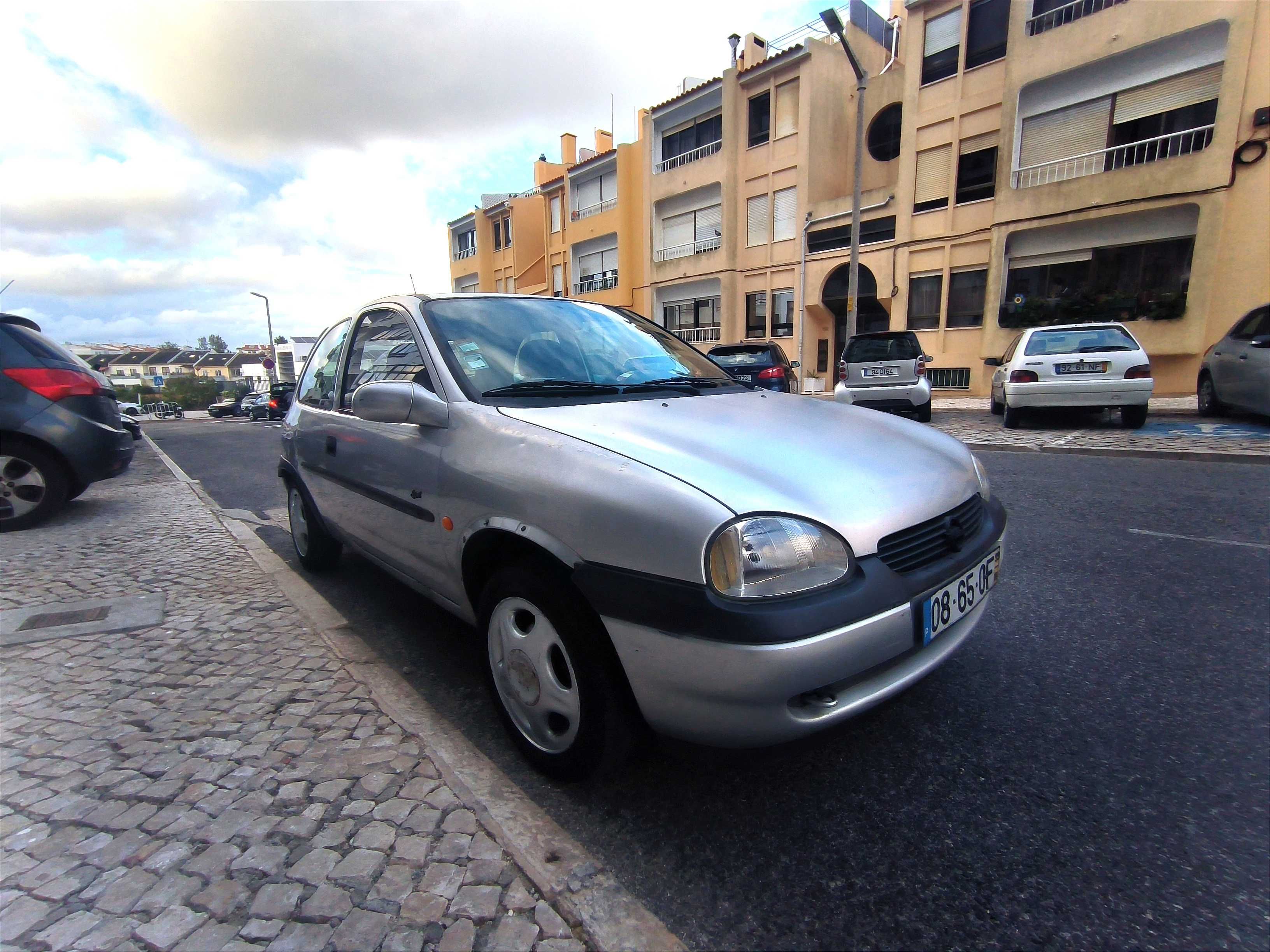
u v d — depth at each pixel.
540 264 34.62
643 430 2.05
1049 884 1.63
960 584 1.94
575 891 1.55
